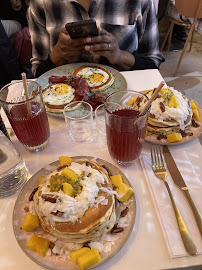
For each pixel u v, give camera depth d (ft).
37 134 3.22
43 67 5.60
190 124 3.44
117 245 2.31
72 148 3.50
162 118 3.31
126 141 2.84
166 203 2.69
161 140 3.33
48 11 5.45
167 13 10.84
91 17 5.49
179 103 3.37
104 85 4.43
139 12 5.49
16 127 3.10
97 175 2.57
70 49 4.95
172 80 10.18
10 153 2.91
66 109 3.96
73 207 2.28
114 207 2.47
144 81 4.62
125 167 3.20
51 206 2.28
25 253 2.28
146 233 2.51
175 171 3.00
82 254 2.21
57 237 2.34
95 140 3.60
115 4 5.32
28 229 2.43
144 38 6.11
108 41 4.76
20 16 9.77
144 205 2.75
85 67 4.90
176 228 2.47
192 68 10.85
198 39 12.68
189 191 2.80
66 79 4.46
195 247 2.29
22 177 3.05
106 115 2.78
